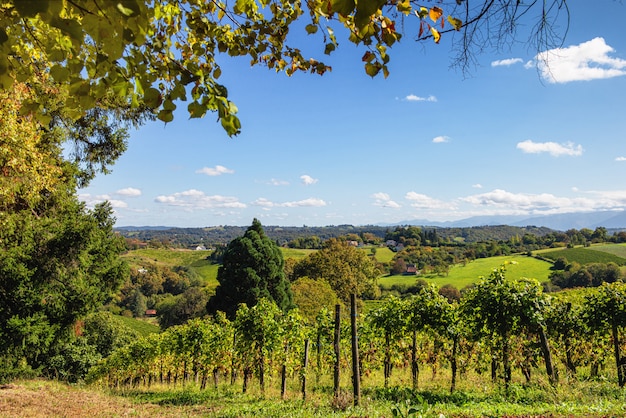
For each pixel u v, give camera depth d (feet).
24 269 46.50
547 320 37.52
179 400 39.63
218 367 51.90
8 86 5.86
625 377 30.04
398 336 43.37
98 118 49.60
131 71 5.96
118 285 58.08
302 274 176.55
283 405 30.40
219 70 8.59
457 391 32.71
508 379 33.35
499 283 34.68
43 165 37.58
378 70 7.34
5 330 45.80
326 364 48.03
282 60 10.00
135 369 76.28
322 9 7.23
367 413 22.88
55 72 5.87
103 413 30.78
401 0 6.63
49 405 32.83
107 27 4.86
